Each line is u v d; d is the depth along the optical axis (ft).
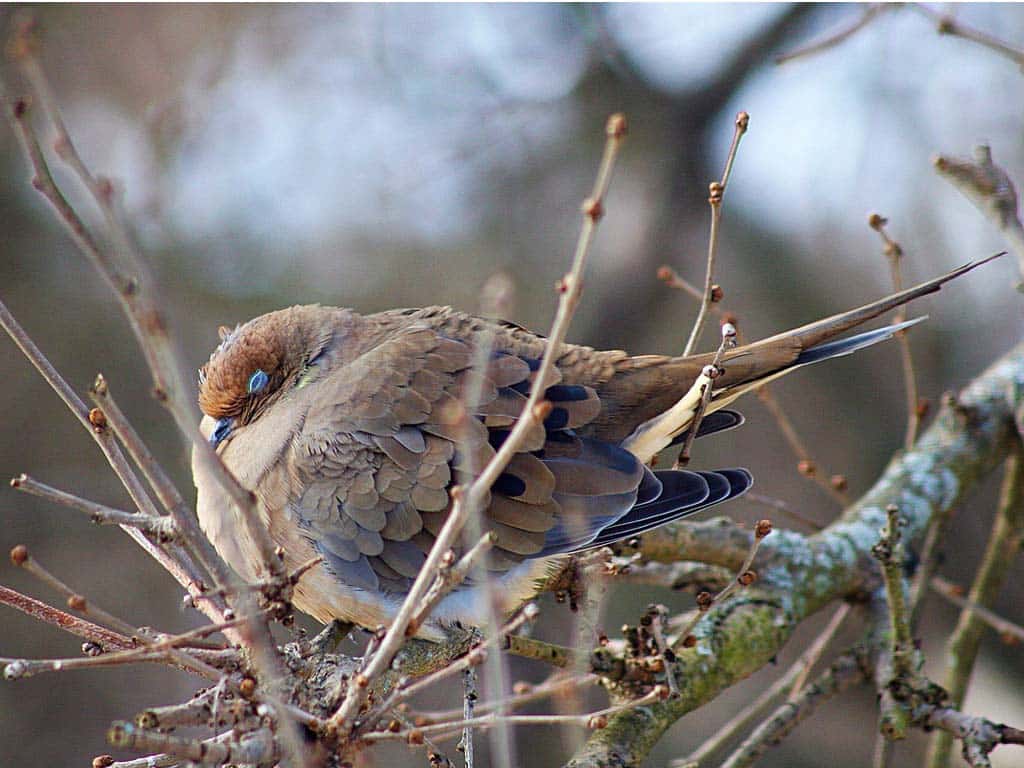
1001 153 51.96
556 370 27.86
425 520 26.76
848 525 31.83
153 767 20.18
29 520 45.98
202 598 20.54
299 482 27.35
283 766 18.71
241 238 52.60
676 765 26.22
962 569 50.55
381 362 27.94
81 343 48.67
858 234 53.31
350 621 28.32
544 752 42.60
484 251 53.06
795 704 28.53
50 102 14.08
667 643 27.53
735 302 52.75
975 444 33.86
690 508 26.32
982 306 53.21
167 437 47.57
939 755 32.53
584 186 53.88
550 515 26.58
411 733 18.81
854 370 52.70
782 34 52.90
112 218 14.83
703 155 53.67
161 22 52.44
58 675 43.75
